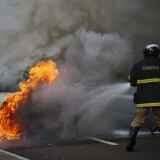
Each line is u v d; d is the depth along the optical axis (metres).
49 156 16.19
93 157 15.87
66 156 16.11
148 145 18.09
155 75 16.47
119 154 16.34
